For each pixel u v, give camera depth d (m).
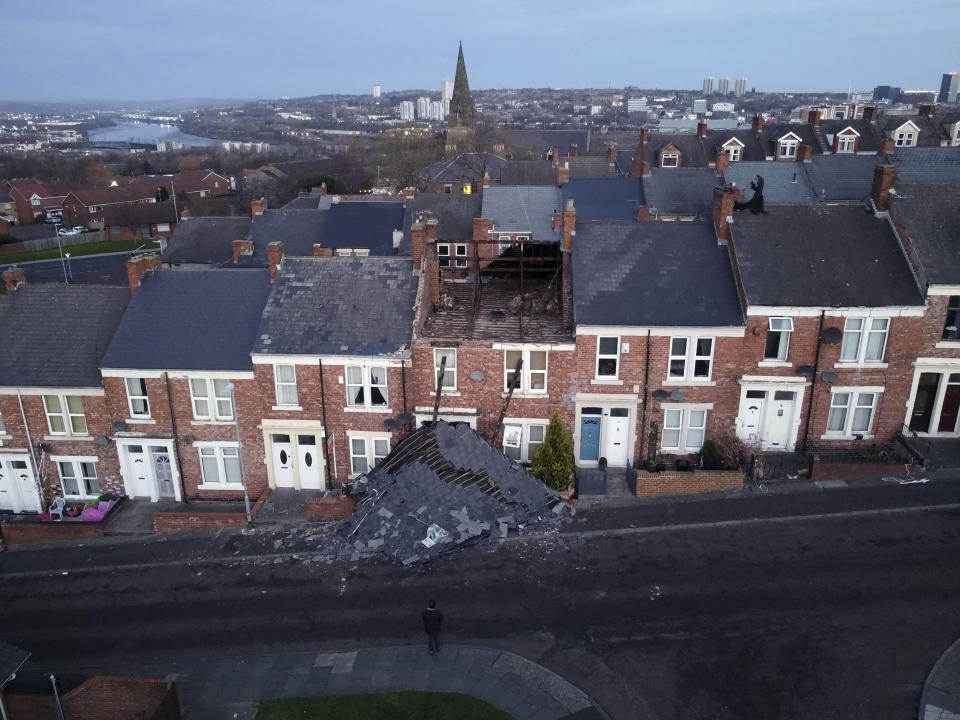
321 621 21.92
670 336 28.11
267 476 30.08
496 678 19.41
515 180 74.56
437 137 160.12
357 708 18.55
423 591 22.98
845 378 28.45
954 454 28.81
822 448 29.41
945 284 27.33
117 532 28.03
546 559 24.19
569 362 28.66
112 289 32.69
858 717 17.72
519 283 36.25
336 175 132.25
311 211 57.41
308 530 27.02
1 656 16.67
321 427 29.28
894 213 29.91
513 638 20.80
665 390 28.75
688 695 18.59
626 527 25.73
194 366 28.83
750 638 20.31
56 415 30.00
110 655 20.92
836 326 27.91
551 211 51.69
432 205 55.22
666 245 31.08
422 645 20.72
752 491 27.52
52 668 20.47
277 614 22.34
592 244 31.39
